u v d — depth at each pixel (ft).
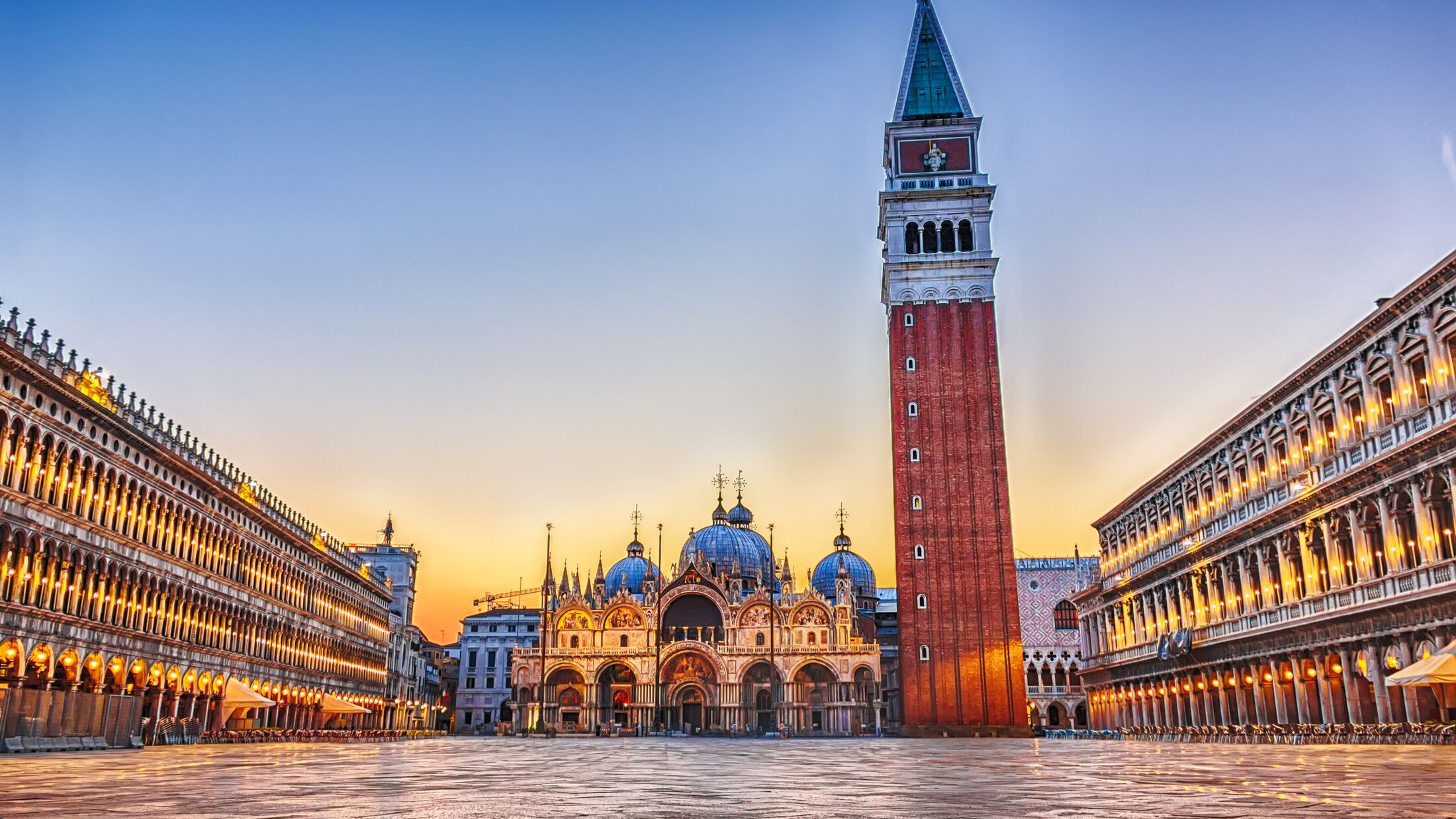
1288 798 70.69
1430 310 196.54
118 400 238.89
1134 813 61.72
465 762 144.56
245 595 311.68
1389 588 205.16
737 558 634.43
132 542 237.45
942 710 361.10
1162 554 331.98
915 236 406.41
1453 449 185.16
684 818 60.23
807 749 226.99
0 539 187.62
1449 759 126.41
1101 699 400.88
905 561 375.04
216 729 287.48
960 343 391.86
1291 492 244.83
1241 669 272.72
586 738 402.52
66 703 176.24
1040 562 558.15
